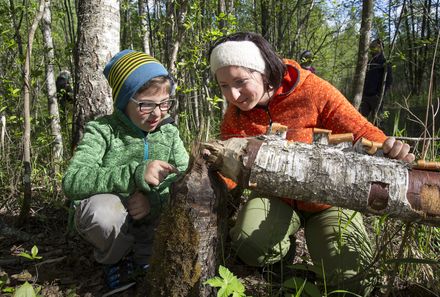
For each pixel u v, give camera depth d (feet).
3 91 12.85
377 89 22.18
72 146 10.65
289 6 31.12
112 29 10.41
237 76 6.66
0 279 6.44
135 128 7.23
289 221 7.27
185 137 16.10
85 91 10.29
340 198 5.52
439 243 7.66
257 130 7.73
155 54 23.76
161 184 7.37
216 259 5.81
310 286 5.54
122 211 6.53
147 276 5.84
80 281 6.98
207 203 5.40
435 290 6.54
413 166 5.61
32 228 9.18
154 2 22.02
